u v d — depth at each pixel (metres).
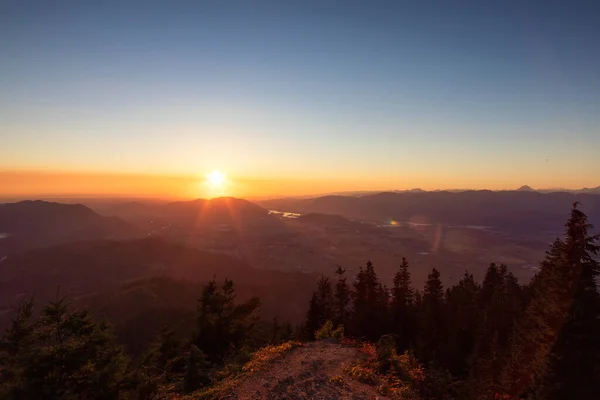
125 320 76.06
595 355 13.02
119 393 17.67
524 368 14.99
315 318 46.25
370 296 46.59
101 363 17.67
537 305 15.69
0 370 16.78
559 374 13.17
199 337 29.06
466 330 29.42
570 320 13.59
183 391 15.19
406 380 13.77
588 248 13.70
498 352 18.86
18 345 19.53
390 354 15.62
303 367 14.60
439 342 30.14
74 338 17.52
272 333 38.44
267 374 13.97
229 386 13.02
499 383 16.16
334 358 16.06
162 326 26.84
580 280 13.59
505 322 27.11
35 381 14.73
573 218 14.11
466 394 15.59
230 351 26.73
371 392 12.05
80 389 16.14
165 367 23.03
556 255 15.67
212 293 30.70
